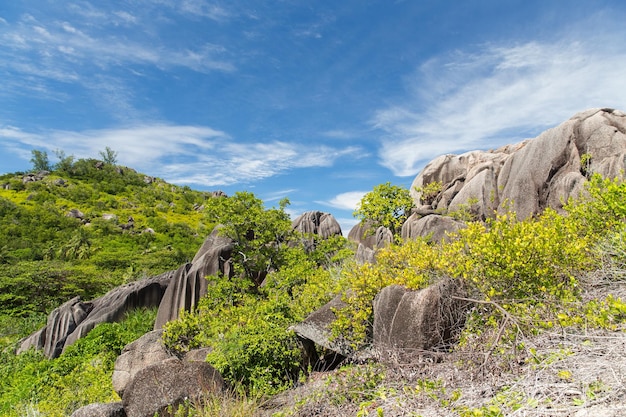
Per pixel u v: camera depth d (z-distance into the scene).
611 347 3.66
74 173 89.69
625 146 11.62
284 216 18.72
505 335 4.75
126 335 16.34
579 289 5.50
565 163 12.72
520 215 13.23
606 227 6.95
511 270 5.82
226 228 17.94
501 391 3.88
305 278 12.92
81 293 34.62
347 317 7.46
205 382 6.81
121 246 55.03
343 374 6.38
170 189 95.75
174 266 43.84
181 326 11.20
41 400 11.76
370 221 19.58
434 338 5.85
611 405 2.99
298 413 5.50
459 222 13.52
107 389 11.15
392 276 7.79
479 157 19.36
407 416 4.15
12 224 57.03
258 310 9.63
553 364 3.81
